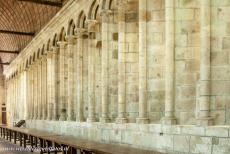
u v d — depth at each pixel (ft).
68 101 88.33
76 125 78.54
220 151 37.65
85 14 75.72
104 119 65.21
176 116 47.57
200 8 45.52
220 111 41.88
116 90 65.92
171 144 44.42
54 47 101.24
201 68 42.19
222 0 42.11
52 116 103.24
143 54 53.31
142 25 53.31
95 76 74.23
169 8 47.85
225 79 41.98
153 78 53.16
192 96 47.57
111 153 41.88
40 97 118.32
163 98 52.80
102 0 65.82
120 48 59.72
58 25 95.40
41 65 117.91
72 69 87.76
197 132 40.50
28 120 131.03
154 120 53.01
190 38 47.98
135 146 52.54
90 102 73.51
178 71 48.01
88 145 52.13
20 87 153.17
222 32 42.06
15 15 134.10
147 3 53.47
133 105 59.31
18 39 154.81
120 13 59.77
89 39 74.43
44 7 112.78
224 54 42.01
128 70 59.77
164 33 52.85
